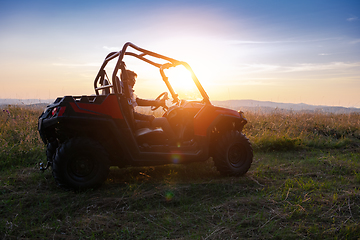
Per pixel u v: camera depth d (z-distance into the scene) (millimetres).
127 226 2502
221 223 2562
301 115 9820
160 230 2441
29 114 8352
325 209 2912
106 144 3576
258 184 3816
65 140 3410
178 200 3104
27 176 3951
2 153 4848
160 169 4449
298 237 2344
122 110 3521
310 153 6133
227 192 3477
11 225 2418
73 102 3262
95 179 3338
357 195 3268
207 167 4609
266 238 2322
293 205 2969
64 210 2793
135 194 3238
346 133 8367
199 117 4016
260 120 8938
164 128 3943
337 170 4551
